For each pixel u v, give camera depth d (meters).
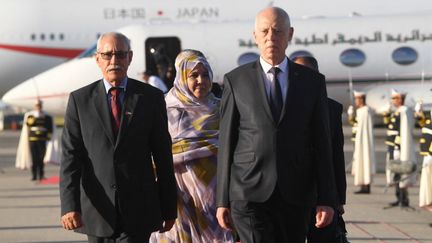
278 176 8.90
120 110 9.42
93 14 47.03
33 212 19.94
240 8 46.62
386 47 39.44
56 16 47.22
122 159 9.32
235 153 9.11
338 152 10.63
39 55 47.31
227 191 9.13
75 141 9.41
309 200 9.13
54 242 15.75
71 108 9.46
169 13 46.66
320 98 9.09
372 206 20.80
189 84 10.97
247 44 38.53
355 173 23.22
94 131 9.34
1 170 31.05
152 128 9.54
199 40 38.47
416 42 39.53
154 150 9.62
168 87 38.44
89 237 9.55
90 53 40.03
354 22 39.62
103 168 9.30
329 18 39.81
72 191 9.32
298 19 39.78
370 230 17.16
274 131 8.91
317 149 9.09
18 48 47.22
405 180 20.11
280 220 9.09
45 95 39.81
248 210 9.00
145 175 9.45
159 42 38.28
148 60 38.28
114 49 9.39
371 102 39.44
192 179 10.96
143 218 9.37
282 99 9.05
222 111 9.22
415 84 39.53
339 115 10.66
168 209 9.68
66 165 9.38
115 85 9.48
